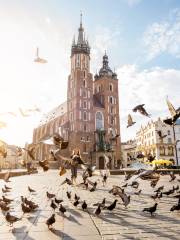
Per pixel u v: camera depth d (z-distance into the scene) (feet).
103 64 275.80
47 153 246.27
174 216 22.48
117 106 261.24
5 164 247.50
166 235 16.81
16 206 27.78
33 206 24.58
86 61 251.80
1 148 30.50
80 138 223.10
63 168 27.73
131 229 18.28
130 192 40.73
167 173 100.01
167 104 28.14
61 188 48.08
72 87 245.24
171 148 226.38
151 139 238.48
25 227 18.94
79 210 25.43
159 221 20.63
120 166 229.86
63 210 23.15
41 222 20.45
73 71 248.32
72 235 16.84
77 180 73.61
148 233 17.28
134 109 31.68
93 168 34.22
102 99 260.83
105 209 25.36
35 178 87.76
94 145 230.07
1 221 20.84
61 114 271.90
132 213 23.85
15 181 70.44
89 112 236.43
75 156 32.81
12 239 16.02
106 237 16.37
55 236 16.65
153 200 31.86
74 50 254.06
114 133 246.88
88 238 16.16
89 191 42.29
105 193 39.29
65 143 25.31
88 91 241.96
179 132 231.30
